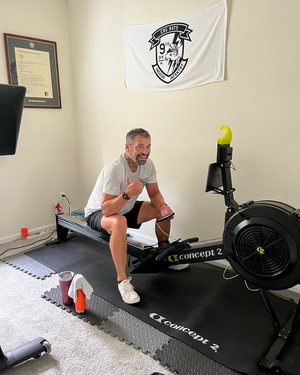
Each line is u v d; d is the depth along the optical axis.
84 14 3.00
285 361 1.42
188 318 1.75
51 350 1.51
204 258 1.87
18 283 2.15
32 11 2.88
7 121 1.09
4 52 2.74
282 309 1.83
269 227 1.41
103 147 3.18
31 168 3.08
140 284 2.12
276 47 1.89
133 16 2.61
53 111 3.18
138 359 1.45
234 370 1.38
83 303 1.77
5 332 1.64
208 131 2.32
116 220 1.95
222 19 2.08
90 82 3.14
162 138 2.63
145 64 2.60
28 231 3.14
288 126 1.92
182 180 2.55
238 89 2.10
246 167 2.16
